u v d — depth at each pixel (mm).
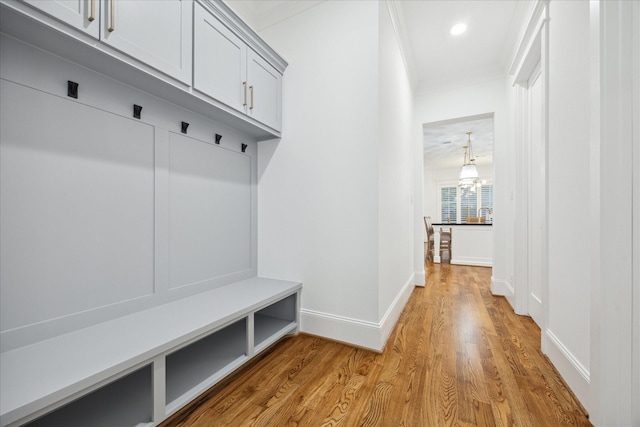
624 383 1058
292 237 2107
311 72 2033
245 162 2154
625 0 1066
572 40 1405
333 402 1269
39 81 1076
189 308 1473
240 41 1741
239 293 1762
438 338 1973
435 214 9133
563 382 1419
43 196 1092
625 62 1067
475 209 8695
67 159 1160
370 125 1815
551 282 1644
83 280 1209
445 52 2891
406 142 2984
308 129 2043
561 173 1521
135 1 1165
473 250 5207
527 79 2498
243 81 1771
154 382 1043
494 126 3170
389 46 2135
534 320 2289
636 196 1051
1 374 859
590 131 1165
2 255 993
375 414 1190
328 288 1951
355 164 1864
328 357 1691
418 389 1363
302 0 2049
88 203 1228
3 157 998
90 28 1017
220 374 1340
